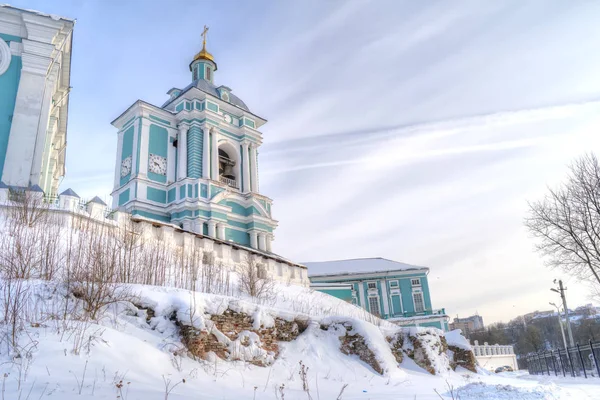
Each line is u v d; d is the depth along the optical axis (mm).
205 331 10156
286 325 13539
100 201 17516
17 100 20297
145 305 10305
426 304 59156
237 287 17688
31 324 7969
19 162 19594
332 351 13945
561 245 26359
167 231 19594
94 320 9086
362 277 60281
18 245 10828
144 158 35719
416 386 12938
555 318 99375
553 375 27359
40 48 21250
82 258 11922
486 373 21203
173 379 8219
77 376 6867
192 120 38312
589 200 25609
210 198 35875
